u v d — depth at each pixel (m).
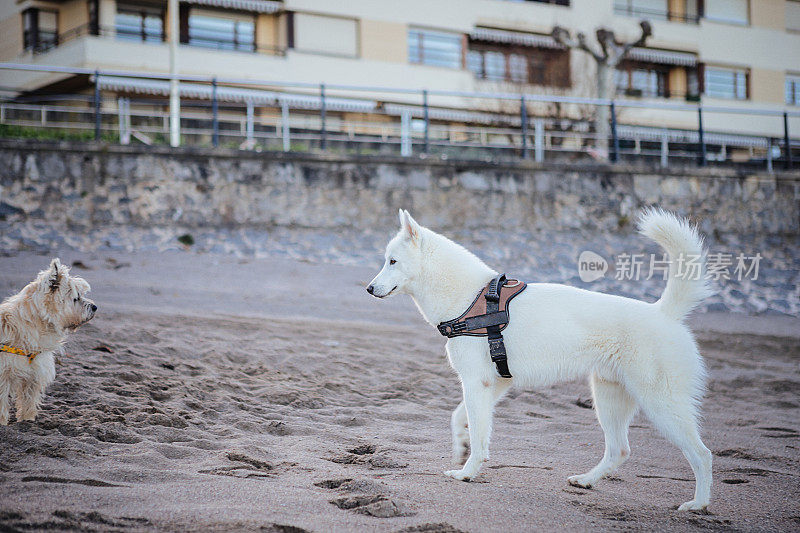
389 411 6.56
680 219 4.88
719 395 8.15
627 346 4.55
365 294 12.21
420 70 29.77
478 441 4.68
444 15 30.44
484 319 4.79
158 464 4.43
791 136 35.47
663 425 4.45
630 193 18.36
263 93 25.05
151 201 14.96
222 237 14.69
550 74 29.19
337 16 28.88
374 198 16.55
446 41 30.80
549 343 4.69
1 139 13.96
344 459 4.98
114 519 3.44
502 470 5.04
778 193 19.58
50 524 3.31
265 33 28.56
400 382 7.70
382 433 5.79
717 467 5.49
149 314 9.34
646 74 34.38
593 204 18.06
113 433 4.92
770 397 8.12
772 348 10.59
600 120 23.92
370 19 29.20
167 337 8.34
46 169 14.31
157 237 14.16
